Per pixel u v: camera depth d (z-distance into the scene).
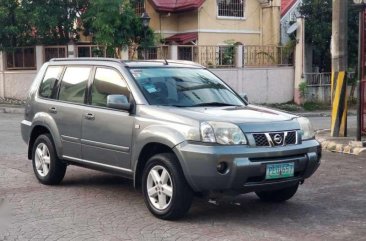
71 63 8.17
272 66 27.45
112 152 7.07
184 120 6.23
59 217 6.59
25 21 24.16
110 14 22.55
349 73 28.34
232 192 6.10
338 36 13.38
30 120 8.62
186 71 7.67
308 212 6.89
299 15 29.66
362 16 11.39
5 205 7.13
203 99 7.18
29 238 5.81
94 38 23.94
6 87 25.89
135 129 6.70
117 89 7.21
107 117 7.12
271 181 6.19
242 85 26.56
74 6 24.66
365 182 8.67
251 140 6.08
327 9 30.14
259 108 7.18
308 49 31.11
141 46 23.69
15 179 8.73
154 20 28.89
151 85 7.07
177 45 25.03
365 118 12.39
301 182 6.73
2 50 25.00
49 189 8.05
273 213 6.82
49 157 8.20
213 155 5.88
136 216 6.62
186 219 6.50
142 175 6.69
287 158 6.27
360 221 6.49
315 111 26.48
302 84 27.69
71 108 7.74
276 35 29.75
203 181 5.98
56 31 25.33
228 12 29.06
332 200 7.51
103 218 6.54
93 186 8.27
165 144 6.25
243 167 5.92
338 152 11.69
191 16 28.64
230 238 5.79
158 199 6.47
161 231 6.02
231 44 27.17
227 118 6.24
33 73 25.14
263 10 29.88
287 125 6.43
